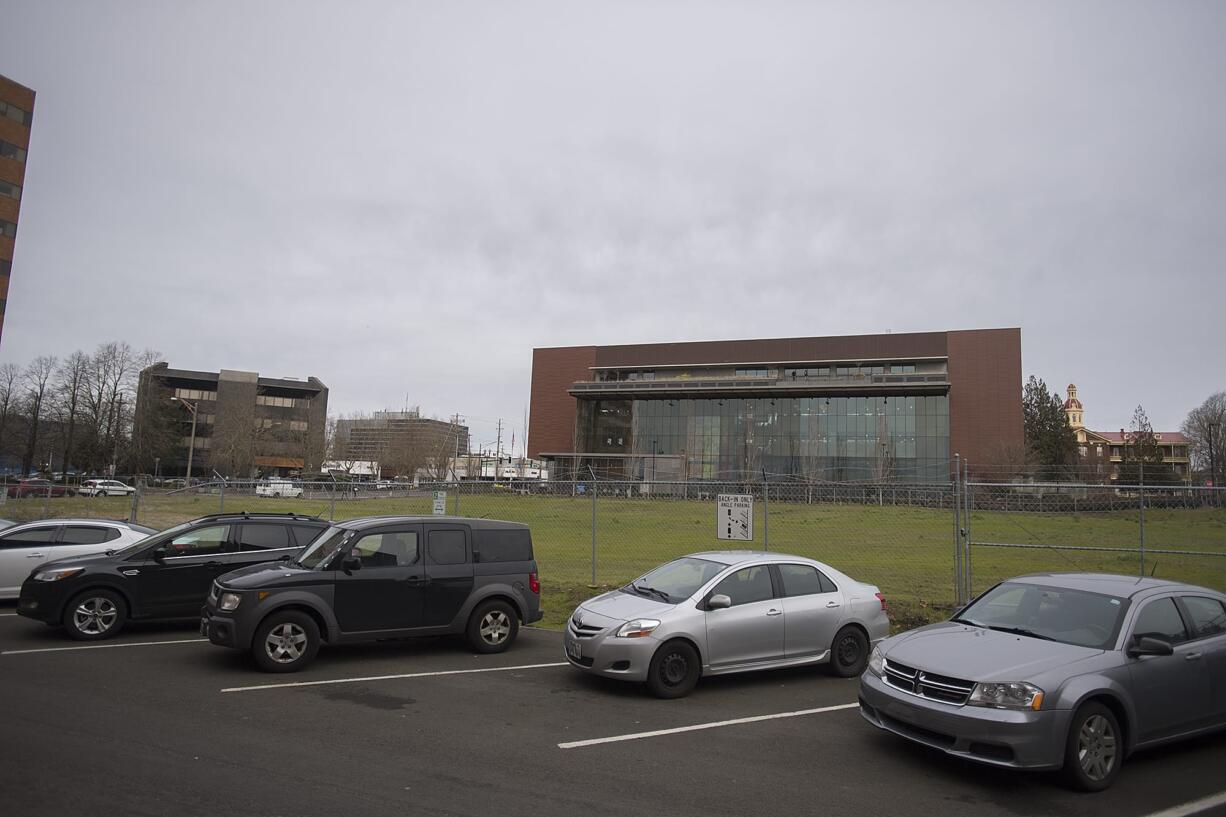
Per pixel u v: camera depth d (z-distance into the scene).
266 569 9.73
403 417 117.69
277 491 51.03
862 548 23.73
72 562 10.86
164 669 9.05
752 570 9.29
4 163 66.12
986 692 5.88
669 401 89.88
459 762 6.09
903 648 6.78
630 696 8.45
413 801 5.21
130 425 79.81
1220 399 92.94
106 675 8.65
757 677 9.55
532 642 11.46
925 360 84.00
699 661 8.58
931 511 31.89
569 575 17.52
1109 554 21.14
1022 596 7.44
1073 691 5.85
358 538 9.88
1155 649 6.12
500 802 5.27
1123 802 5.63
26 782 5.25
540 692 8.51
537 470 95.81
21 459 85.38
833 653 9.50
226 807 4.97
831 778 6.01
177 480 71.31
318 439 101.62
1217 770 6.36
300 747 6.30
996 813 5.38
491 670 9.55
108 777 5.42
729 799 5.50
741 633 8.81
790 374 90.06
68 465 82.12
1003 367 80.88
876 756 6.58
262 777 5.56
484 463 121.06
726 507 13.19
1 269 65.44
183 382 110.06
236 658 9.79
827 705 8.24
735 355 92.50
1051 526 27.41
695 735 7.05
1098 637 6.55
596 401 92.94
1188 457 99.00
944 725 5.95
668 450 88.69
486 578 10.59
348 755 6.15
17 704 7.28
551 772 5.94
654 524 32.47
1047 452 88.88
